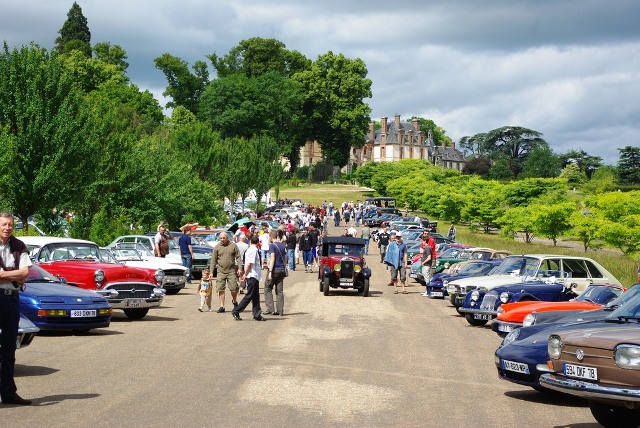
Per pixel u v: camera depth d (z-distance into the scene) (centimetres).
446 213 8681
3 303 970
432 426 927
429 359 1446
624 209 5031
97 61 12400
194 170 6281
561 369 919
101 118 4031
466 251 3434
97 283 1878
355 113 14138
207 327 1845
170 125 10925
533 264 2142
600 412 941
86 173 3177
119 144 3947
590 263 2127
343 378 1227
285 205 9981
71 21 13850
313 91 14150
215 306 2372
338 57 14338
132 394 1066
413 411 1009
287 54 14788
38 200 3019
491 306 1939
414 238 5450
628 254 4597
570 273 2106
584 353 887
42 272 1694
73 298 1591
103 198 3866
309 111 14488
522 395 1152
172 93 14250
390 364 1377
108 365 1293
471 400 1096
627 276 3234
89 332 1711
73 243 2019
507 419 983
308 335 1742
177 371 1250
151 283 1966
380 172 14162
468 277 2320
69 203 3269
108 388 1103
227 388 1122
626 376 845
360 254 2908
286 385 1155
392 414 987
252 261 2005
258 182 8969
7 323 977
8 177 2884
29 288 1600
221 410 980
